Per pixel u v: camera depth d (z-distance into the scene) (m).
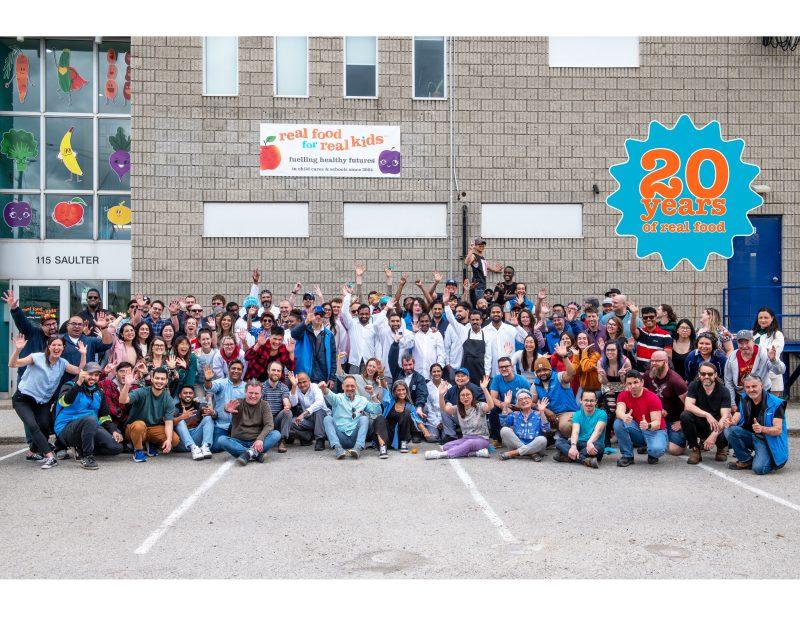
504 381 11.02
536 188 15.71
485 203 15.70
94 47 16.64
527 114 15.71
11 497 8.23
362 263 15.58
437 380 11.30
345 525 7.13
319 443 10.95
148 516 7.46
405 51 15.59
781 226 16.06
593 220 15.79
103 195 16.66
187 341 10.99
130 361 11.33
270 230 15.48
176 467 9.82
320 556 6.25
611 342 11.19
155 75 15.21
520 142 15.70
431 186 15.65
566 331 12.24
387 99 15.59
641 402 10.04
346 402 10.79
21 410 9.99
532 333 12.30
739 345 10.52
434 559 6.17
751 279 16.05
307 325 11.91
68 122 16.67
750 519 7.35
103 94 16.70
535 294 15.72
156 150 15.22
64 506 7.84
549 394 10.76
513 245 15.70
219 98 15.35
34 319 16.42
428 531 6.95
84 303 16.53
